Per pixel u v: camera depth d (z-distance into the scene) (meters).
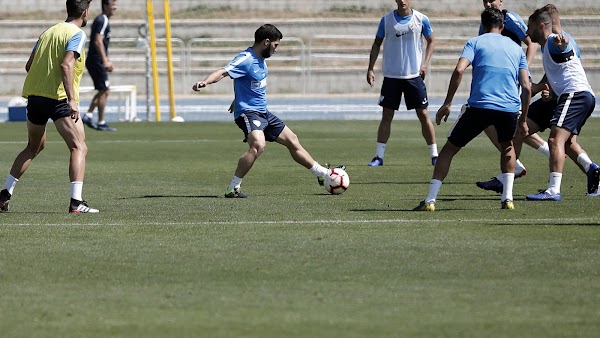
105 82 67.88
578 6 119.56
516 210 32.38
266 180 41.91
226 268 23.02
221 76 35.53
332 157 52.62
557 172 34.91
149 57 78.69
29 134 32.81
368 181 41.78
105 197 36.50
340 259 24.02
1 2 126.81
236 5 129.00
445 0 125.06
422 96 48.75
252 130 36.03
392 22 48.75
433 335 17.36
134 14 126.94
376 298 20.05
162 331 17.62
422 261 23.75
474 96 31.78
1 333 17.48
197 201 35.19
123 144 59.78
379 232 27.91
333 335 17.36
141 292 20.64
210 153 54.72
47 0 127.88
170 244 26.11
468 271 22.62
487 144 58.41
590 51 112.75
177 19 125.94
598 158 51.47
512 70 31.84
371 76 49.91
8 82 109.69
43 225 29.39
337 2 129.00
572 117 35.03
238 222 29.89
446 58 114.06
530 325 18.00
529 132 38.91
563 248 25.36
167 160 51.09
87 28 124.62
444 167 32.38
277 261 23.80
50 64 31.81
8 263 23.58
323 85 111.50
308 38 119.69
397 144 59.72
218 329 17.75
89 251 25.11
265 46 36.00
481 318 18.48
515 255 24.47
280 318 18.52
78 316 18.67
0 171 45.75
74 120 32.16
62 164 48.69
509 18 40.22
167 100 102.00
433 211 32.19
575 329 17.75
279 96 106.31
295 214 31.62
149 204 34.41
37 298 20.11
